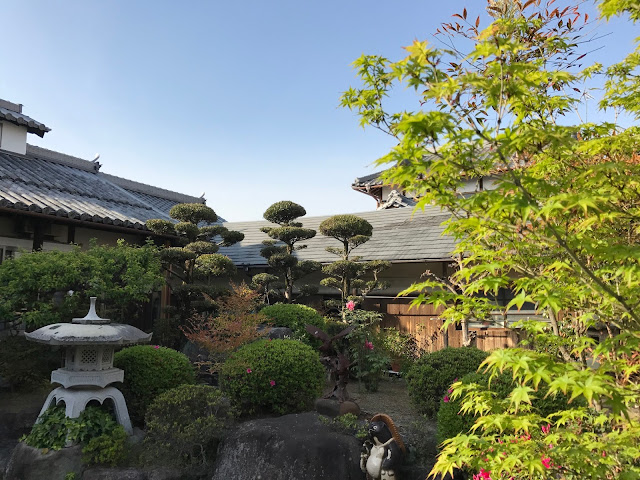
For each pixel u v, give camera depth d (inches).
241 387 252.1
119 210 414.3
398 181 80.2
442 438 203.0
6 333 311.1
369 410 288.5
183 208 411.2
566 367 69.7
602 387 63.5
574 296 85.4
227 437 215.6
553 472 94.4
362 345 366.6
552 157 91.9
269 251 434.6
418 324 426.6
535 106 101.7
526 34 124.6
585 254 86.0
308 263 422.0
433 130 69.7
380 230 535.8
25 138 452.1
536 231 80.0
